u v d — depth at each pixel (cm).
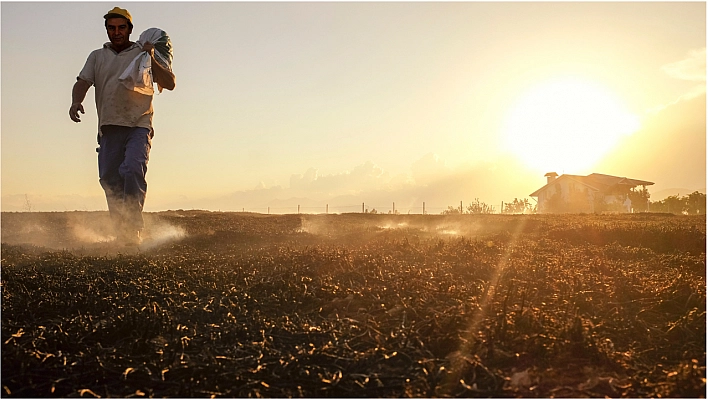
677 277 624
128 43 951
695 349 423
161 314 477
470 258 757
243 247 914
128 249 883
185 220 1590
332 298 529
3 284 572
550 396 346
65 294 549
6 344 414
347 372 378
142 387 359
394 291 544
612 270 691
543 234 1206
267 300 529
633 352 417
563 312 493
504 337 423
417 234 1182
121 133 948
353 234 1156
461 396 346
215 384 361
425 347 414
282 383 364
